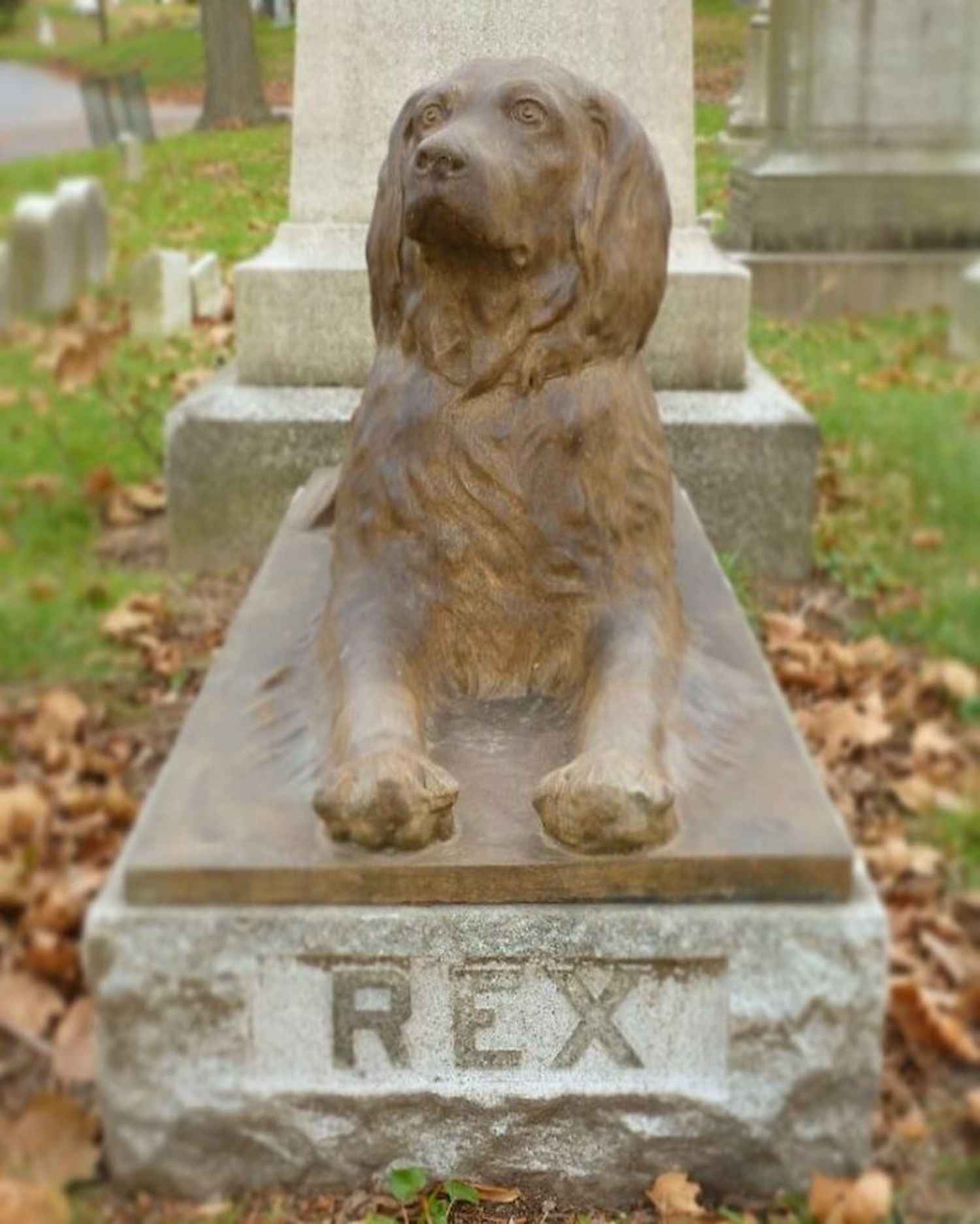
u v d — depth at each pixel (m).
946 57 5.05
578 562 2.11
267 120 3.95
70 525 4.24
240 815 1.91
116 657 3.60
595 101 2.09
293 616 2.45
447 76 2.13
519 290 2.05
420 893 1.82
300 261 3.52
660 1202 1.88
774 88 5.09
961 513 4.14
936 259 5.11
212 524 3.61
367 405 2.18
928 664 3.57
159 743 3.26
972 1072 2.33
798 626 3.48
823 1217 1.86
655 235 2.15
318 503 2.91
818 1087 1.87
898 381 4.74
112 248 4.41
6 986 2.49
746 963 1.82
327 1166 1.92
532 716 2.10
